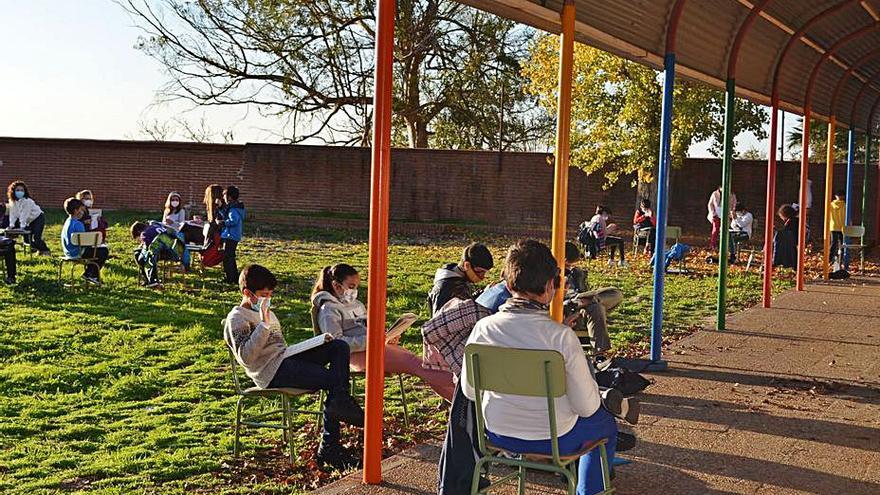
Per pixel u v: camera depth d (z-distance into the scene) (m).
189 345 10.31
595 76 24.83
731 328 11.77
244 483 5.79
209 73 32.38
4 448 6.56
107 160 31.64
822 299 14.73
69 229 14.30
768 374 8.91
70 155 31.70
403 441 6.56
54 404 7.77
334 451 6.05
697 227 27.95
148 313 12.30
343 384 6.10
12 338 10.44
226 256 15.55
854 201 27.17
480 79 32.19
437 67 32.66
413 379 8.63
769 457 6.19
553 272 4.38
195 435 6.85
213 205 15.82
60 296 13.52
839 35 14.52
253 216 30.14
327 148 30.95
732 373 8.95
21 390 8.24
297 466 6.07
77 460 6.25
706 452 6.28
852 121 19.73
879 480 5.76
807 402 7.79
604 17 8.48
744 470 5.91
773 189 13.63
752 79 13.09
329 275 7.11
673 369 9.14
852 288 16.34
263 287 6.21
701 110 24.12
